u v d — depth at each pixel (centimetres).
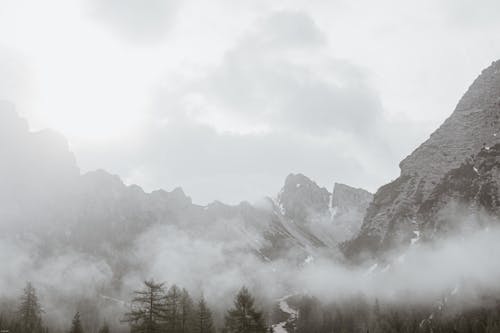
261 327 6253
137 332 5769
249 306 6309
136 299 5909
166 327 6397
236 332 6188
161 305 5947
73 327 13300
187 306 7544
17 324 12162
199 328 7388
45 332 13062
